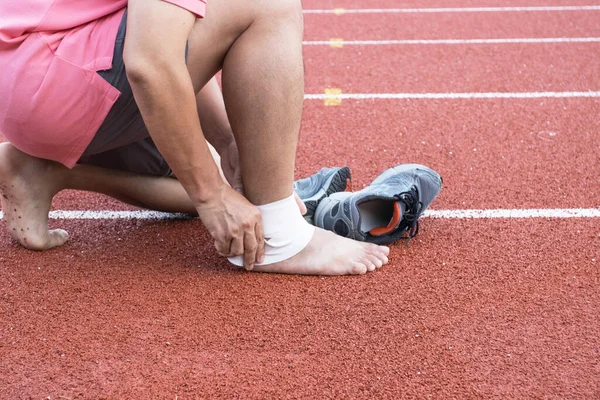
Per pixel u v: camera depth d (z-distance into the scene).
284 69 1.99
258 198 2.19
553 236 2.54
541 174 3.12
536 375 1.80
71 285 2.21
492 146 3.46
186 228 2.62
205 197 2.09
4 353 1.89
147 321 2.03
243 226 2.12
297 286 2.21
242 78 2.00
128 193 2.51
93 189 2.47
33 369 1.82
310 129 3.73
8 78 1.96
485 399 1.72
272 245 2.23
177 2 1.83
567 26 6.13
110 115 2.02
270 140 2.06
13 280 2.24
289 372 1.81
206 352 1.89
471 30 6.05
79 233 2.57
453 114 3.96
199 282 2.23
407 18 6.54
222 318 2.04
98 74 1.94
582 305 2.11
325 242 2.29
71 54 1.94
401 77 4.73
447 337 1.96
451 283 2.23
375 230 2.43
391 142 3.53
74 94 1.96
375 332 1.98
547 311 2.08
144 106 1.86
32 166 2.32
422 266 2.33
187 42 1.95
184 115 1.89
